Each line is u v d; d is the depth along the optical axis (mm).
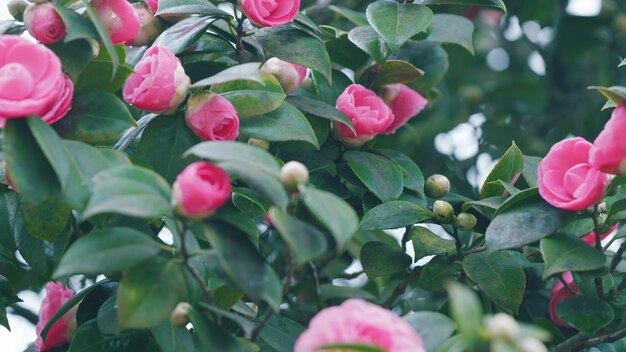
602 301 1348
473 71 2131
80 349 1322
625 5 2100
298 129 1377
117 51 1344
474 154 1974
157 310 1172
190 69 1456
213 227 1157
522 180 1650
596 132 2033
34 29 1271
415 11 1470
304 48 1446
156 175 1168
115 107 1280
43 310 1445
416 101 1578
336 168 1501
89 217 1198
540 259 1390
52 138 1193
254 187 1164
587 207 1299
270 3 1398
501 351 1044
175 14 1506
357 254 1716
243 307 1322
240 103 1361
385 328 1102
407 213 1403
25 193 1183
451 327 1203
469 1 1508
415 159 1915
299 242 1120
